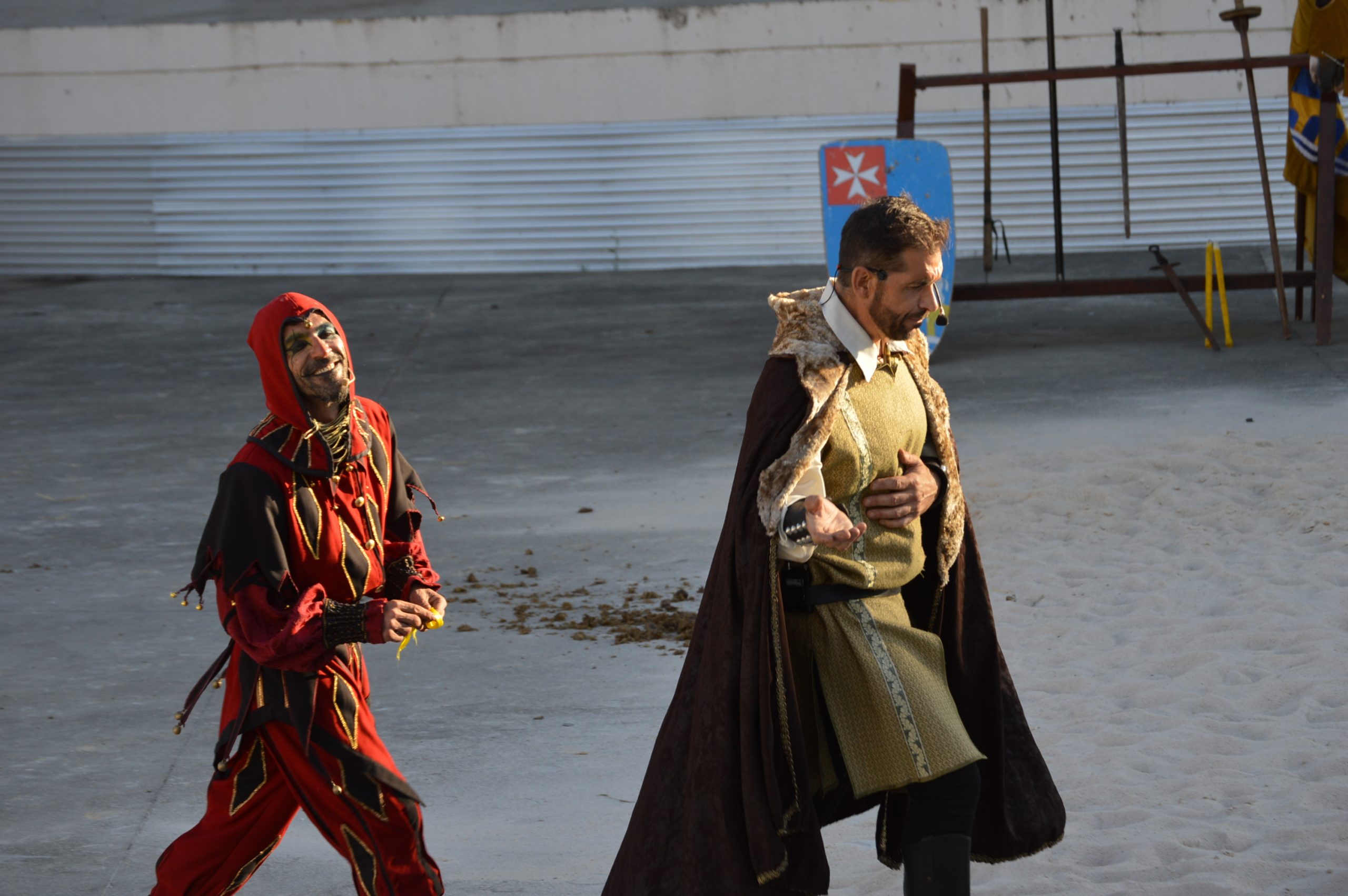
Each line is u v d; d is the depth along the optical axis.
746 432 4.36
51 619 10.02
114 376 21.00
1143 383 16.73
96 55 31.08
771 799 4.11
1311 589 9.11
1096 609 9.16
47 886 5.77
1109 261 28.73
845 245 4.33
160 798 6.77
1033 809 4.77
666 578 10.52
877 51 29.88
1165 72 18.19
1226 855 5.50
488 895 5.53
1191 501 11.40
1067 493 11.84
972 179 29.97
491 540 11.88
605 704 7.91
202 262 31.66
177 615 10.10
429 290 29.16
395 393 19.27
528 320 25.22
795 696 4.17
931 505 4.56
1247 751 6.64
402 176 31.11
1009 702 4.80
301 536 4.50
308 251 31.41
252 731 4.55
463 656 8.88
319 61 30.80
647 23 30.25
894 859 4.82
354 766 4.49
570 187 30.89
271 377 4.51
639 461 14.77
